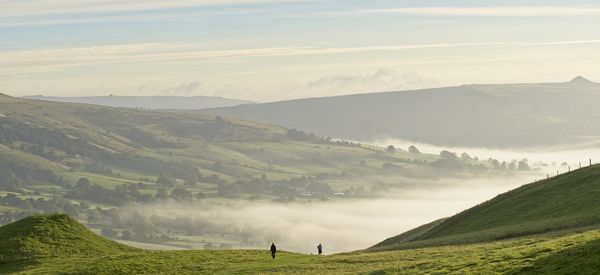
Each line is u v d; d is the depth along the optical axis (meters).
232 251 101.75
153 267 87.12
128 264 89.25
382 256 79.88
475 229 102.06
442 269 58.47
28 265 94.94
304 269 76.94
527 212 98.88
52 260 97.44
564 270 46.81
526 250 57.62
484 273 52.38
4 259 98.56
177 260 91.94
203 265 87.31
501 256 57.75
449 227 114.75
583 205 89.94
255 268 81.56
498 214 105.88
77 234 111.94
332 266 76.75
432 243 89.50
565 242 56.38
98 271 85.69
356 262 77.56
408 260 71.69
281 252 99.81
